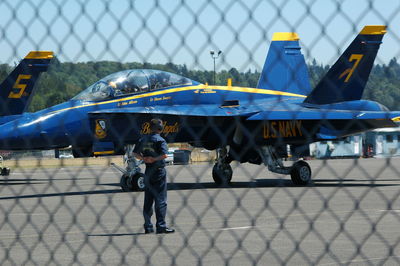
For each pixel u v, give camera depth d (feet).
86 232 55.62
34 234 54.49
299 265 39.40
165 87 104.68
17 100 132.36
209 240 50.01
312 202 82.89
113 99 99.76
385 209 72.33
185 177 163.43
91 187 121.80
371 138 327.26
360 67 108.06
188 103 106.11
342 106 110.22
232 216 66.49
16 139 99.45
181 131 103.86
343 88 101.40
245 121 106.01
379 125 108.68
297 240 49.26
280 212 70.23
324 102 110.32
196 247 46.70
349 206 76.43
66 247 47.32
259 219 63.41
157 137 54.39
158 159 53.88
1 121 130.93
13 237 52.80
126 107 100.22
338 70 108.58
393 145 330.54
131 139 98.12
